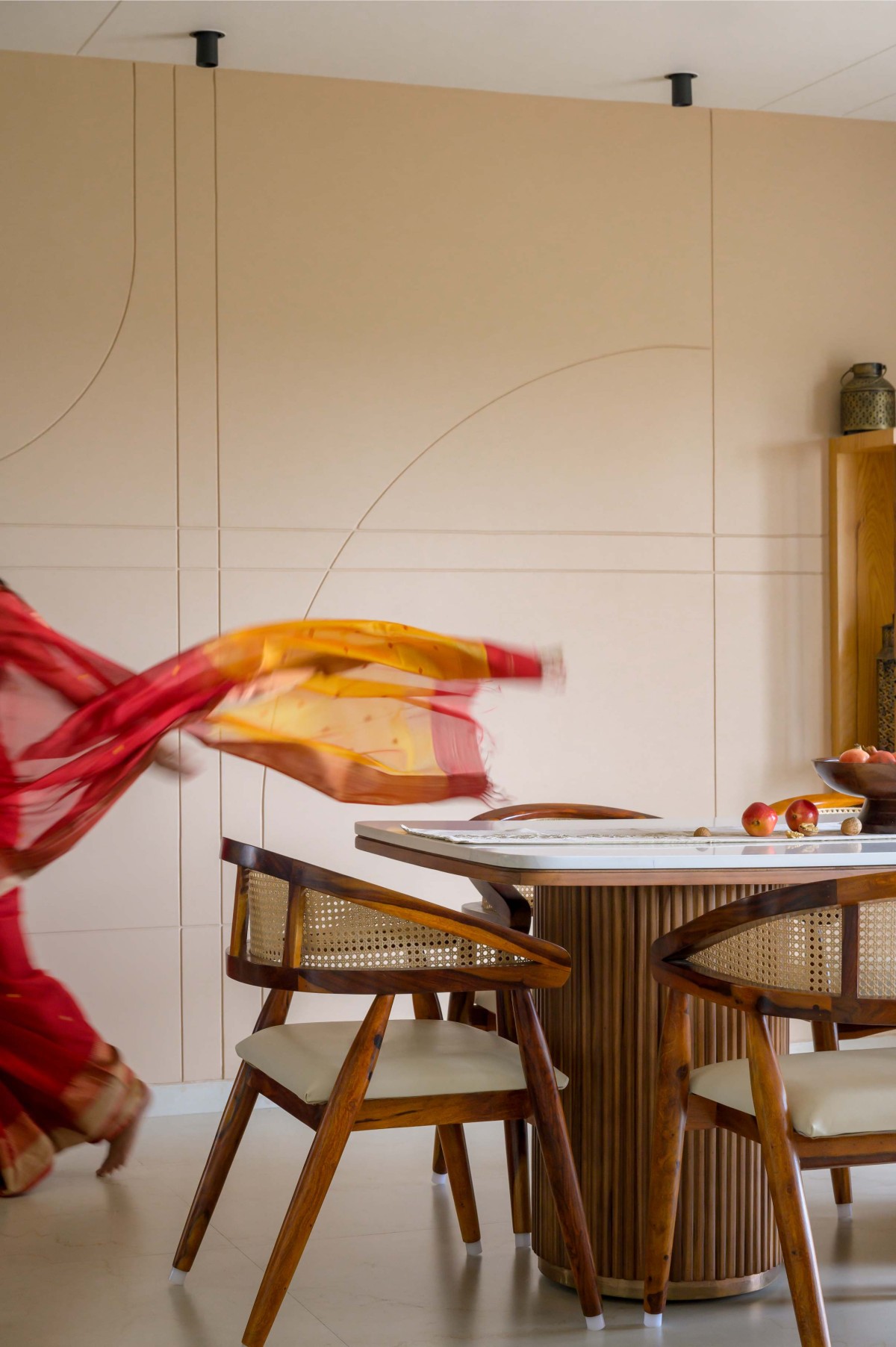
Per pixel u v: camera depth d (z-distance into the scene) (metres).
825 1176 3.33
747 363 4.45
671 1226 2.41
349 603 4.09
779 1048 2.66
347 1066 2.25
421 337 4.15
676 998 2.36
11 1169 3.17
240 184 4.00
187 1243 2.63
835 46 3.96
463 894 4.18
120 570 3.89
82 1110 3.29
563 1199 2.41
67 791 3.81
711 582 4.41
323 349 4.07
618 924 2.54
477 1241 2.78
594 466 4.30
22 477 3.82
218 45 3.84
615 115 4.33
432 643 4.15
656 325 4.36
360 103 4.11
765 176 4.47
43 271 3.85
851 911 2.09
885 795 2.94
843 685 4.47
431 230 4.16
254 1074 2.62
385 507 4.12
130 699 3.88
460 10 3.68
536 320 4.25
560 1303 2.54
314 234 4.06
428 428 4.16
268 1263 2.47
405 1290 2.60
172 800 3.92
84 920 3.85
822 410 4.52
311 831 4.04
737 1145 2.57
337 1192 3.19
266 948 2.49
